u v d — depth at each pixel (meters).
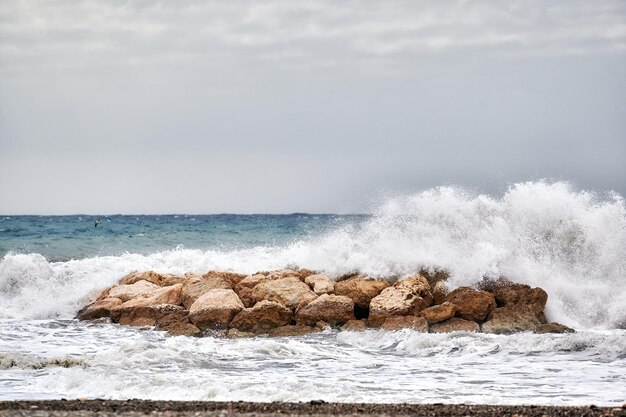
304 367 28.45
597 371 27.62
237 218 142.00
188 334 35.28
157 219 133.12
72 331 36.47
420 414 19.92
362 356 30.83
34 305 43.03
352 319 36.09
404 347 32.12
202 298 36.88
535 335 32.78
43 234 83.12
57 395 23.47
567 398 23.34
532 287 38.31
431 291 38.28
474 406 21.14
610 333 34.66
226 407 20.56
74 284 45.03
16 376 26.20
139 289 41.00
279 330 35.34
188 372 27.16
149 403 21.09
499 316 35.44
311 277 40.06
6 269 45.19
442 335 33.19
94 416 18.81
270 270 43.03
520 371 27.75
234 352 30.81
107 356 29.09
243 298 38.31
